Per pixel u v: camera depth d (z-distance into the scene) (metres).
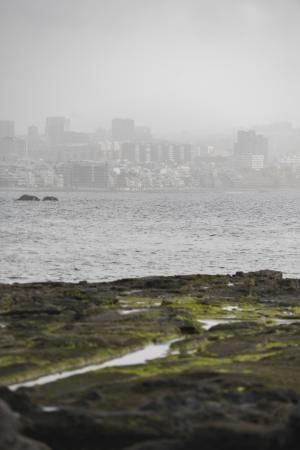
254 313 115.62
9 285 148.25
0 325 95.19
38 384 60.72
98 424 39.00
